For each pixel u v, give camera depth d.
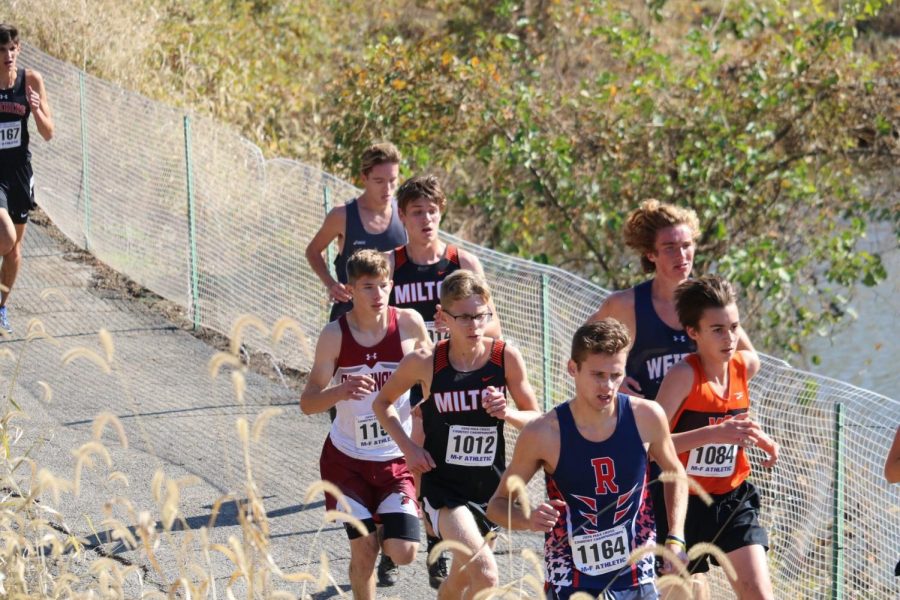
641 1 54.06
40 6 42.72
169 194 30.03
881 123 39.06
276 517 18.28
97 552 15.77
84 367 24.73
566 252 40.44
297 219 26.77
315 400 13.80
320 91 49.34
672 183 40.06
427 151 39.47
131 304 29.83
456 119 40.31
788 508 15.61
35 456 19.19
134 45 44.66
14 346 25.59
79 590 14.00
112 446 20.34
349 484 14.02
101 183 32.88
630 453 11.40
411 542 13.63
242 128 41.94
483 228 40.84
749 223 39.34
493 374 13.45
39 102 24.92
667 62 41.09
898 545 14.28
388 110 41.03
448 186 41.44
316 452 21.20
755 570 12.77
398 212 17.70
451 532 13.07
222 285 28.36
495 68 41.34
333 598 15.56
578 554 11.38
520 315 20.72
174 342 27.44
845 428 14.88
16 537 12.02
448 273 16.98
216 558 16.22
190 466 19.84
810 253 38.75
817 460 15.23
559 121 40.66
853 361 39.47
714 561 13.48
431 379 13.48
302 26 53.53
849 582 14.77
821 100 39.88
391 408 13.64
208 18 51.62
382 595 16.03
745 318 38.59
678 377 12.99
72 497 17.72
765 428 16.06
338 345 14.48
